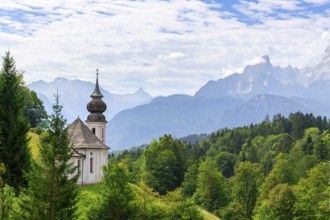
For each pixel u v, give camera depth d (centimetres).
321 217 9256
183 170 16438
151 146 16162
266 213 9869
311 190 10469
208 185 13600
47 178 4469
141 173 15312
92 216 5609
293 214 10200
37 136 11812
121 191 5738
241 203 13488
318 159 17600
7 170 5881
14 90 6234
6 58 6272
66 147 4572
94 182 10312
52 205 4472
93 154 10369
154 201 7581
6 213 4309
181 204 7550
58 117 4588
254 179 13675
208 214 11688
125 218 5666
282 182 14450
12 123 6047
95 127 12575
